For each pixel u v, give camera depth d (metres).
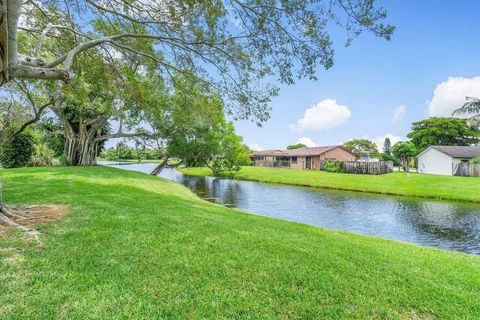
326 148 41.16
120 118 19.31
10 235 3.93
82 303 2.49
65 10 6.66
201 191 20.78
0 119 12.80
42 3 6.54
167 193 11.67
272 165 49.75
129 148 28.81
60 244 3.77
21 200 6.38
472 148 32.66
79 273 3.01
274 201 16.28
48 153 21.45
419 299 3.08
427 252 5.44
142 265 3.35
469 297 3.19
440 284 3.53
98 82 8.29
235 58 6.10
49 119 20.78
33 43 7.57
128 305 2.52
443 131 41.66
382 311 2.79
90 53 7.30
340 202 15.91
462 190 17.70
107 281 2.90
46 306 2.40
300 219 11.69
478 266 4.55
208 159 25.20
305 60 5.27
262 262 3.74
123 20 6.89
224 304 2.69
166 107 9.59
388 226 10.48
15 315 2.25
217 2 5.15
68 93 9.06
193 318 2.44
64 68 4.69
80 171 14.59
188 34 6.21
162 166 23.86
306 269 3.63
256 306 2.70
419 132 44.44
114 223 4.92
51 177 11.11
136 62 8.02
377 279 3.53
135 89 8.29
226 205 14.95
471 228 10.12
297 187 23.30
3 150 17.30
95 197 7.36
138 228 4.75
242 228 5.62
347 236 6.49
